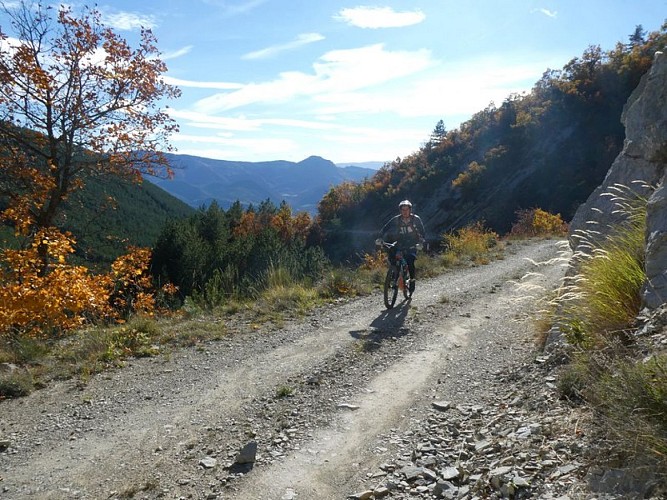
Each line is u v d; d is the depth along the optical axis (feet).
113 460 14.15
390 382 18.97
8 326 27.45
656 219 16.10
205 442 14.97
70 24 55.47
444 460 12.44
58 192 55.72
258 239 144.87
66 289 29.96
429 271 46.11
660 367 9.80
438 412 15.81
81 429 16.30
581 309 16.69
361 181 431.84
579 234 23.52
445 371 19.67
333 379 19.63
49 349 25.67
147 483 12.62
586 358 13.62
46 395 19.44
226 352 24.09
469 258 54.13
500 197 309.22
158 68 61.31
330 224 355.77
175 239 100.07
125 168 59.77
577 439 11.22
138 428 16.20
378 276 42.32
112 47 57.52
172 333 27.22
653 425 9.18
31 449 15.02
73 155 57.82
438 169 363.76
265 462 13.51
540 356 18.13
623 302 15.57
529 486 10.09
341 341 24.76
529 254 55.72
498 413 14.69
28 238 37.24
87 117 57.52
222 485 12.51
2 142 55.26
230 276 38.99
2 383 19.66
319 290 37.55
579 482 9.61
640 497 8.30
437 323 27.40
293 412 16.75
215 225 179.93
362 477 12.36
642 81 25.22
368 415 16.15
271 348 24.35
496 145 357.41
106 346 24.76
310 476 12.66
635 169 22.45
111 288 40.75
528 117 340.80
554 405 13.62
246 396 18.42
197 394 18.92
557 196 287.07
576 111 335.26
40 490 12.72
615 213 22.00
